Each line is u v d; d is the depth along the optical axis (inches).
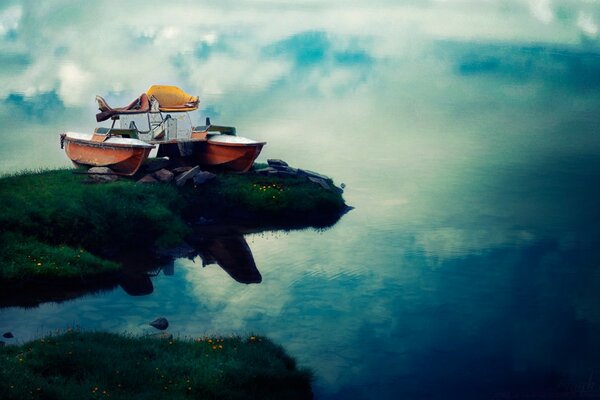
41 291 969.5
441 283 1072.2
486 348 869.2
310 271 1101.7
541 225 1368.1
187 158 1402.6
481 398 754.8
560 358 847.7
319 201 1362.0
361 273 1100.5
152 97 1359.5
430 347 866.1
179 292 1003.9
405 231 1312.7
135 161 1279.5
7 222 1060.5
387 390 763.4
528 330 920.3
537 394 764.6
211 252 1162.6
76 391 639.1
